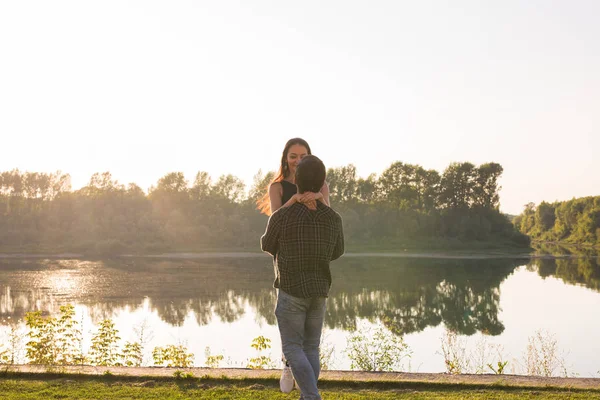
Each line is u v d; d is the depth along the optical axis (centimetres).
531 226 17975
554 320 2798
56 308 3222
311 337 374
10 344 1069
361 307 3412
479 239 10850
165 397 508
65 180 12262
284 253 356
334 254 373
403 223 10838
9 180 11725
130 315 2994
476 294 4041
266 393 523
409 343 2122
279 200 388
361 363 1075
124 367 614
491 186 11569
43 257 8169
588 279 5100
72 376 583
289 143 399
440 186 11662
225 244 10575
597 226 13662
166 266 6506
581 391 549
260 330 2531
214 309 3253
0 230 10050
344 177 11744
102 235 9956
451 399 512
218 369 607
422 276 5375
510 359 1612
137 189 12275
